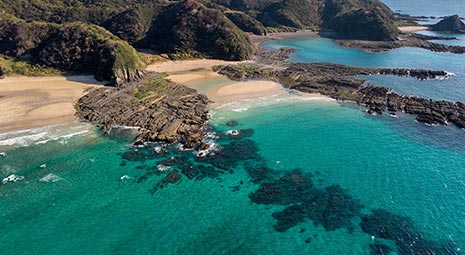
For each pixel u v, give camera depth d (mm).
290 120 81000
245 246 46062
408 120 81750
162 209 51969
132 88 94750
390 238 47688
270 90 98438
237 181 58812
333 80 106375
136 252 44594
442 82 108188
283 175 60812
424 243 46844
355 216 51625
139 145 67625
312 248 46000
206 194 55438
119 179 58062
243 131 75000
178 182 57844
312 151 68438
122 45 107938
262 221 50344
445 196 55906
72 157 63469
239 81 105375
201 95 92188
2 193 53875
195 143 68875
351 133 75625
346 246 46344
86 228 48094
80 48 108938
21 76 102938
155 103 85688
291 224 49938
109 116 78312
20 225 48281
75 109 81812
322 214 51969
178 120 77062
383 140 72812
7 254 43969
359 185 58531
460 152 68375
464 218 51281
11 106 82125
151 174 59594
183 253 44625
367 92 97438
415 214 52094
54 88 94750
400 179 60125
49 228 47906
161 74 108875
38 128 72750
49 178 57656
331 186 58188
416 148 69812
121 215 50531
